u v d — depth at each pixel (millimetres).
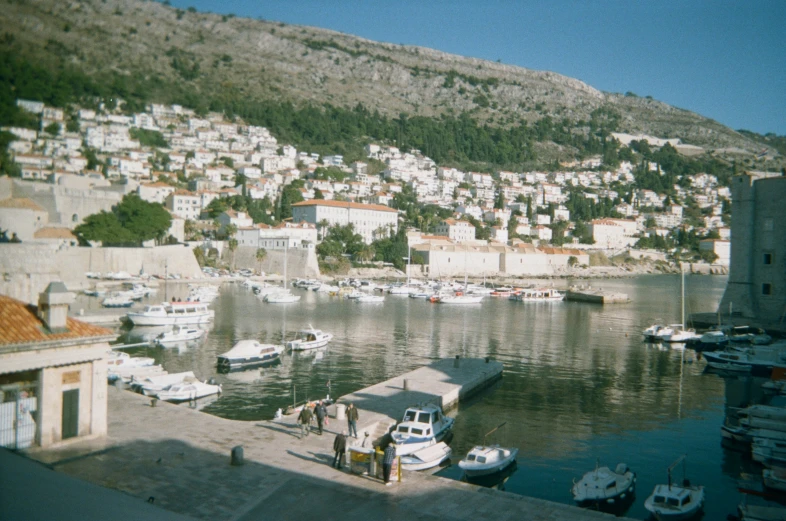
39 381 26531
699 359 74938
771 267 94375
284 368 62844
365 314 112938
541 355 75000
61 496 17062
